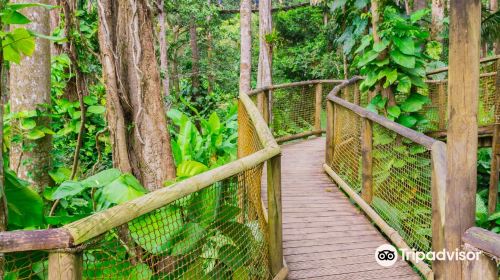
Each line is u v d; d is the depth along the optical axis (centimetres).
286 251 348
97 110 579
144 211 164
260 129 337
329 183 538
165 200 174
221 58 2194
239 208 243
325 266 322
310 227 399
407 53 474
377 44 497
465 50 204
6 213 185
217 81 2098
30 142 409
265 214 334
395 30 485
